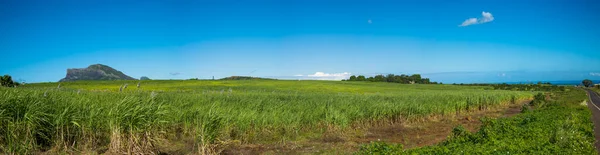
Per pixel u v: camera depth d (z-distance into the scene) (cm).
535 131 1249
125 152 998
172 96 1942
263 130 1350
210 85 6775
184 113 1328
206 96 2128
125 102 1102
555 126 1410
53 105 1098
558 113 2017
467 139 1190
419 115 2047
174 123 1280
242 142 1262
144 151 1034
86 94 1695
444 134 1639
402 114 1989
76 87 5325
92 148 1043
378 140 1438
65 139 1049
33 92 1195
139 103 1112
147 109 1094
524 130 1273
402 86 9162
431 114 2191
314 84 7950
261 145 1242
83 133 1042
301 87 6994
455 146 1046
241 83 7638
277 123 1401
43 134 998
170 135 1245
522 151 952
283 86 7088
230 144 1216
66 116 1028
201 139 1045
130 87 5397
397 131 1672
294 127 1441
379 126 1794
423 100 2534
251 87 6588
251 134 1324
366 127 1725
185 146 1159
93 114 1052
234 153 1127
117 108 1055
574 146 1124
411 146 1342
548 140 1157
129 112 1035
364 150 1005
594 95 6694
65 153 977
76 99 1270
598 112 2839
